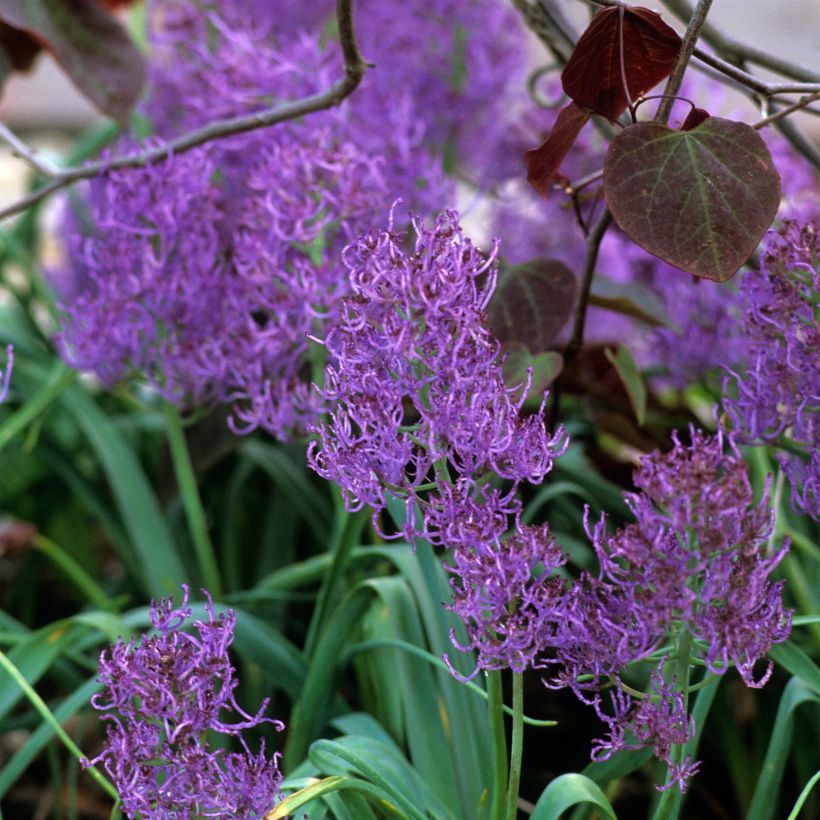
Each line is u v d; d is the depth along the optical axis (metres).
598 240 1.47
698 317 1.59
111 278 1.50
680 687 1.23
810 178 1.62
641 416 1.52
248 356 1.48
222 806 1.23
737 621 1.20
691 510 1.19
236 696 1.63
